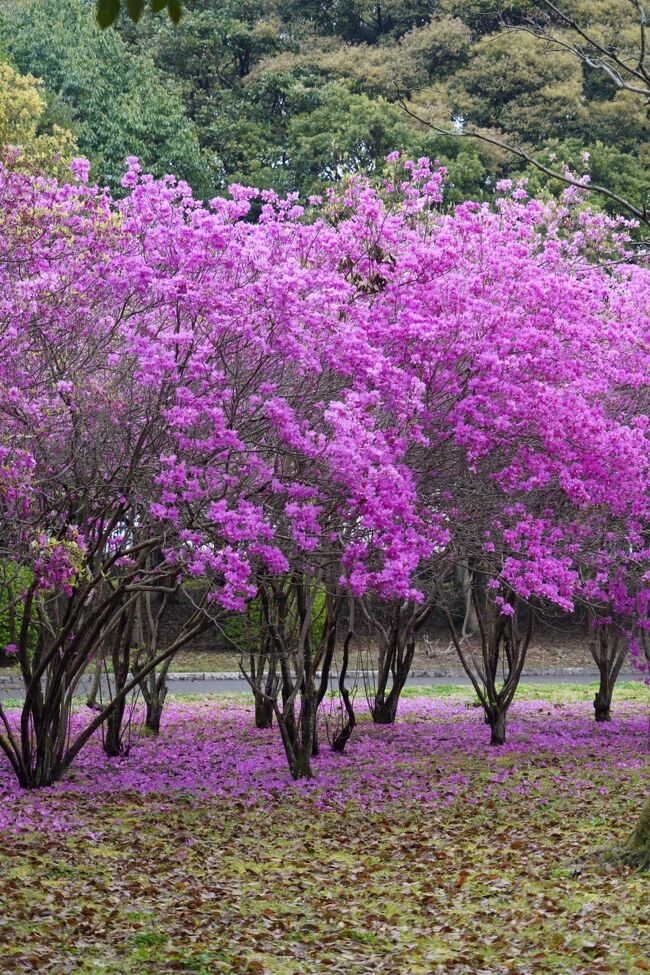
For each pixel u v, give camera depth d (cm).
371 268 1105
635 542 1411
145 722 1638
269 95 4022
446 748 1506
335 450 975
